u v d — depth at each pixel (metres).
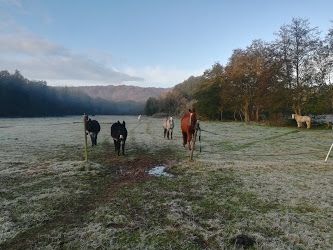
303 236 8.17
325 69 49.97
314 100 51.19
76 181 13.70
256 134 37.59
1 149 23.81
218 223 9.05
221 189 12.42
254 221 9.18
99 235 8.27
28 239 8.19
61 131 41.84
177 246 7.73
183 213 9.84
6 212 9.91
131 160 18.84
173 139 30.64
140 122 71.56
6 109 148.25
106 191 12.31
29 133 38.53
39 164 17.62
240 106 73.56
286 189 12.37
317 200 11.02
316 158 20.47
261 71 63.03
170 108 137.75
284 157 20.80
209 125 57.75
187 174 15.05
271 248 7.59
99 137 32.81
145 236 8.20
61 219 9.46
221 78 79.81
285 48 53.47
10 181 13.79
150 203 10.74
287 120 56.47
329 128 47.25
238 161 18.45
